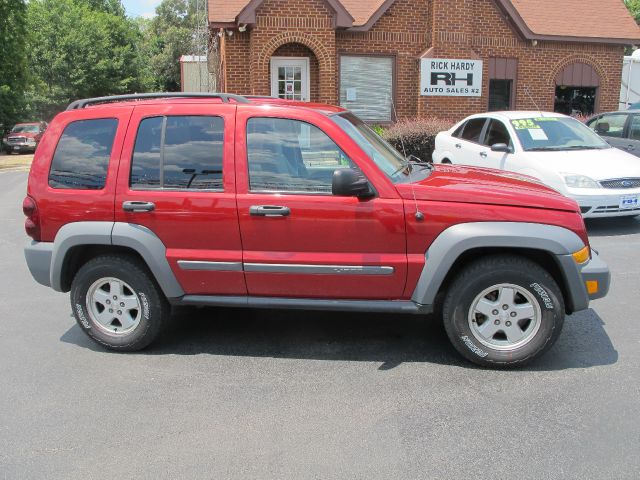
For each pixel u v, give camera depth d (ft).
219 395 12.90
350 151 13.74
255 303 14.47
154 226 14.40
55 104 133.28
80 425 11.72
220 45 56.75
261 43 48.70
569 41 57.77
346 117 15.52
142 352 15.39
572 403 12.19
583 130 31.22
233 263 14.19
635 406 12.00
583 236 13.44
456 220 13.34
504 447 10.69
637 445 10.65
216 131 14.29
